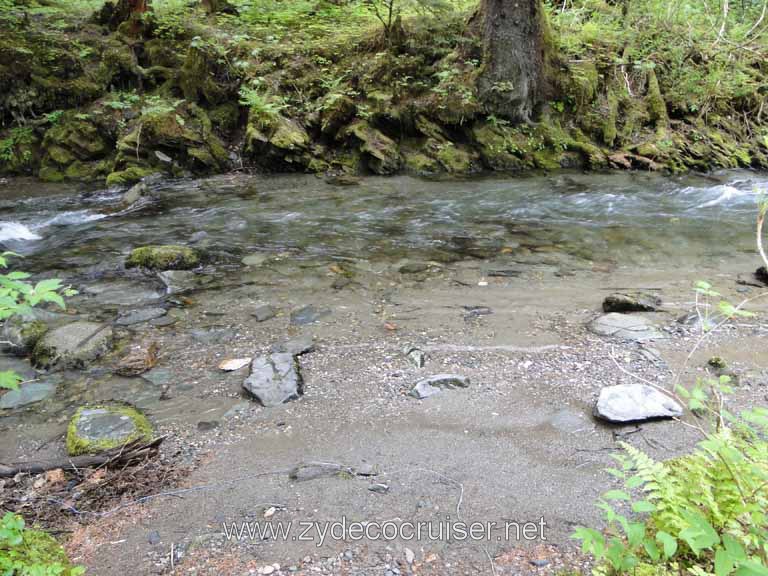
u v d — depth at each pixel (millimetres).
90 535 2537
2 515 2652
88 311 4910
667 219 7461
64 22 11352
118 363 4051
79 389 3754
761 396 3357
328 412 3408
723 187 8961
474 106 10219
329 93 10312
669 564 2010
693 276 5480
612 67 11570
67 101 10133
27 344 4297
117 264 5973
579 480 2752
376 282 5484
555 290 5219
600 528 2418
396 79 10555
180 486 2832
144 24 11125
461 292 5215
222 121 10242
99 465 3008
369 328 4531
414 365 3918
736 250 6242
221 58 10656
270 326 4598
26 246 6570
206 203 8203
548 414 3311
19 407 3568
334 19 12820
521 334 4348
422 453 3014
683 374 3654
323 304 5000
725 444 1951
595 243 6551
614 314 4566
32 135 9867
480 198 8523
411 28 11000
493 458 2953
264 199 8406
